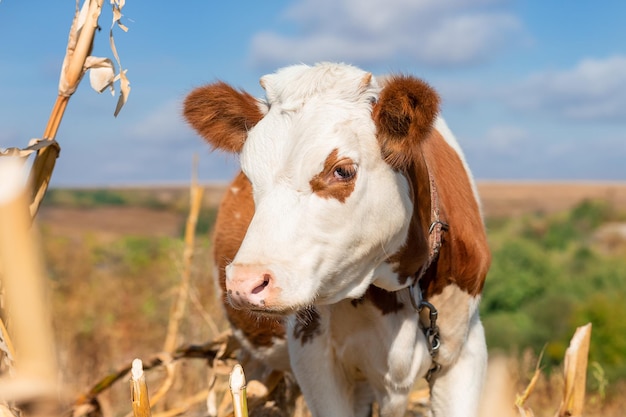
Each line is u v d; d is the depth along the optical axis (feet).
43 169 6.91
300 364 11.26
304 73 9.29
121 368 14.42
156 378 18.57
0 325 6.27
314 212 8.54
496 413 8.04
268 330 13.65
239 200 14.76
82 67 6.89
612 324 46.91
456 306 11.12
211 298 21.66
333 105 8.93
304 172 8.58
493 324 61.31
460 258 11.03
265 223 8.45
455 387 11.48
